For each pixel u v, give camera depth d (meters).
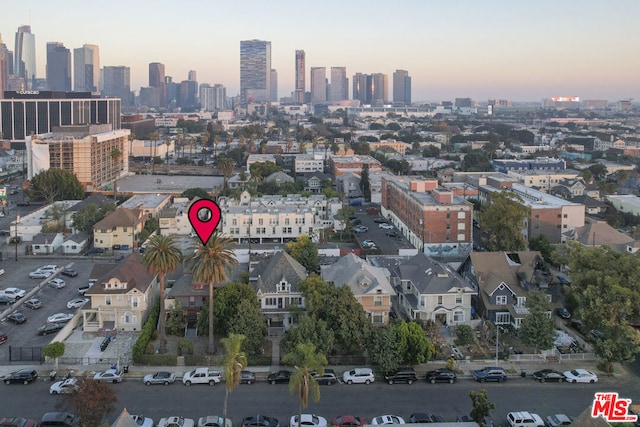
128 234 170.50
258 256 148.50
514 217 150.88
